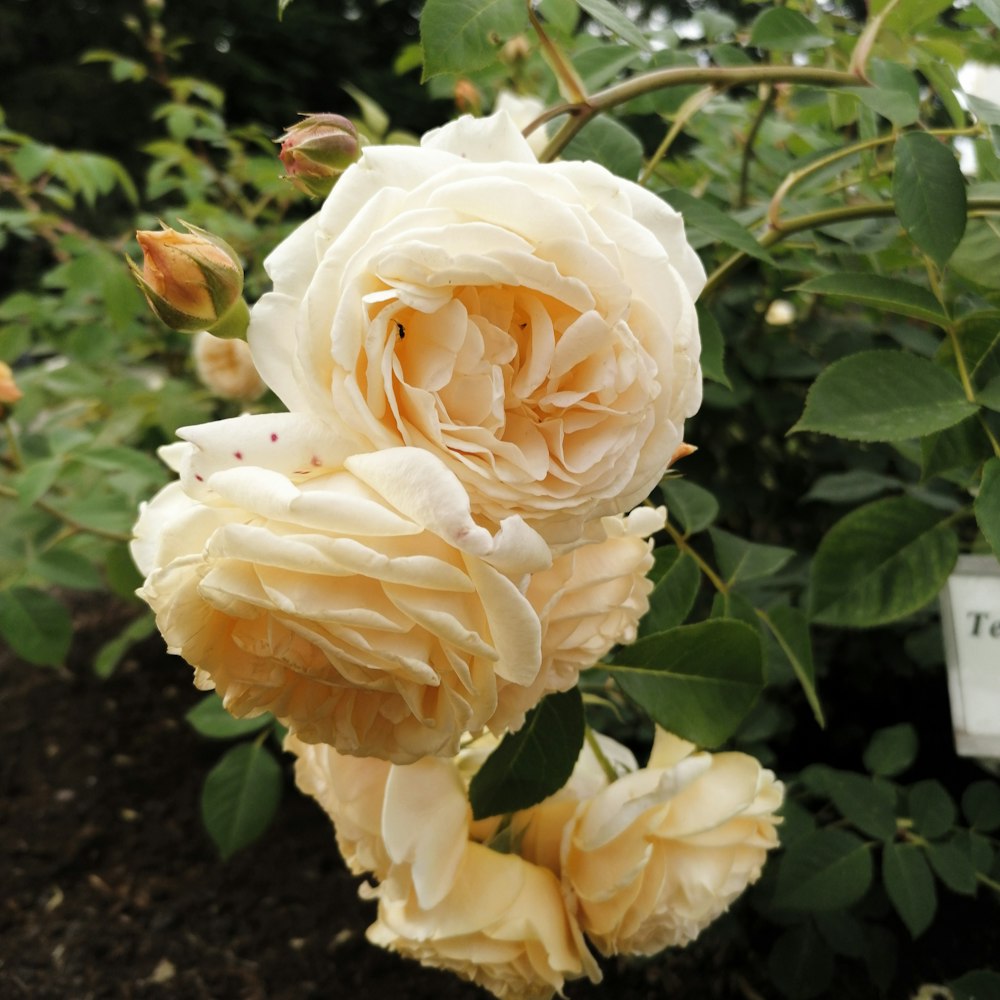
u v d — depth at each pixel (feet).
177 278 0.71
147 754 2.12
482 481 0.59
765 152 1.46
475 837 0.94
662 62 1.16
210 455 0.60
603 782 0.96
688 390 0.66
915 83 0.97
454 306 0.59
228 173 2.42
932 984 1.39
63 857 1.81
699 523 1.13
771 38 1.00
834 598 0.93
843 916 1.27
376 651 0.58
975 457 0.87
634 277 0.62
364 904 1.69
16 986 1.53
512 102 1.34
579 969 0.90
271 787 1.39
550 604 0.68
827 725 1.79
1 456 1.53
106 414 2.21
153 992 1.52
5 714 2.28
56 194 2.09
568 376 0.62
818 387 0.82
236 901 1.70
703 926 0.96
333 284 0.59
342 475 0.60
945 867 1.19
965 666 1.12
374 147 0.64
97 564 2.35
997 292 1.05
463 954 0.87
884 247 1.20
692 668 0.89
